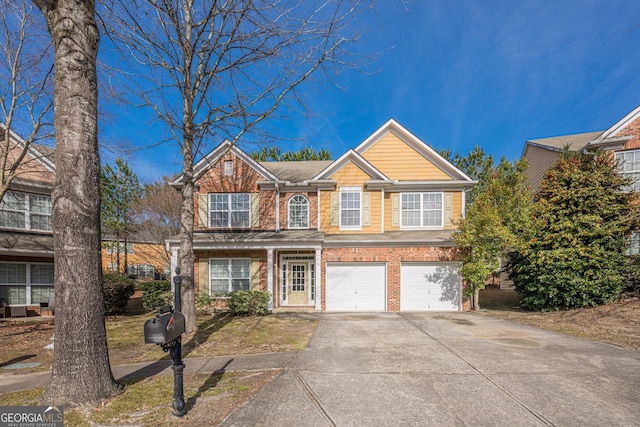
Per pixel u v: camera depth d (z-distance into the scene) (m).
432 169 14.66
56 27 4.30
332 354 6.38
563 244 11.33
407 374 5.23
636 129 13.17
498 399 4.31
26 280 13.11
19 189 13.20
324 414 3.88
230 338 7.89
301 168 16.83
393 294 12.77
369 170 14.24
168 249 13.33
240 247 12.80
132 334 8.75
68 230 4.20
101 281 4.45
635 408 4.06
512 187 12.43
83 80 4.37
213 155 14.23
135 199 21.94
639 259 11.44
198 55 8.82
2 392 4.67
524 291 12.38
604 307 10.70
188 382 4.89
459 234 12.31
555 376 5.13
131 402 4.16
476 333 8.27
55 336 4.19
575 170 11.52
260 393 4.46
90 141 4.40
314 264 14.05
